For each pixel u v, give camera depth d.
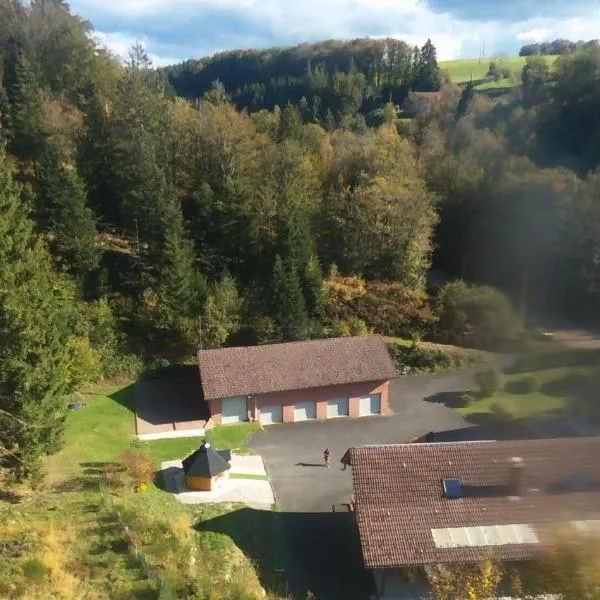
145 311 50.28
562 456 28.47
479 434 39.69
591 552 21.05
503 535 25.81
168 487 33.34
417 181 63.62
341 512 31.73
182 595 22.72
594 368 46.75
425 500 27.17
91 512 27.31
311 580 26.58
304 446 39.84
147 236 55.44
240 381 42.91
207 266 54.22
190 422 42.22
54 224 49.44
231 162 60.75
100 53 80.56
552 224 61.31
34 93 62.44
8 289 26.98
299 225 55.06
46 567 22.00
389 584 26.20
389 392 48.16
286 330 50.34
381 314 56.00
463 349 53.75
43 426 27.30
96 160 59.72
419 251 59.75
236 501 32.12
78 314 45.09
